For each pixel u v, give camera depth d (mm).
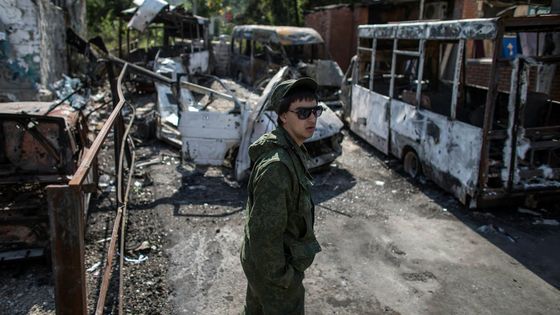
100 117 9781
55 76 11672
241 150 6141
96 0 26234
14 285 3633
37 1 9578
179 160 7297
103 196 5559
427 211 5492
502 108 6562
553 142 5121
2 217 3789
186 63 15352
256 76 16031
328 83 13141
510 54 8812
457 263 4258
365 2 15609
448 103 6797
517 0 8898
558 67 6676
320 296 3676
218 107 10586
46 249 3779
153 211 5258
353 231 4914
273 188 1789
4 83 9422
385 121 7516
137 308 3408
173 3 21141
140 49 16859
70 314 1910
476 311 3514
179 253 4285
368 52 8688
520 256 4402
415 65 7766
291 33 13898
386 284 3877
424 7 12906
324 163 6715
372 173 7020
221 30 34062
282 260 1830
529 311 3520
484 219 5250
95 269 3910
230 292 3678
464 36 5219
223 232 4766
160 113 8844
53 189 1778
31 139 3910
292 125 1945
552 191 5238
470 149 5227
